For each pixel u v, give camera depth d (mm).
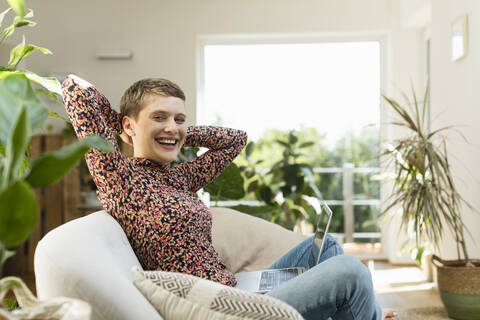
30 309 865
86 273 1079
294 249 2070
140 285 1054
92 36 4852
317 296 1240
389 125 4832
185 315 1011
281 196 4203
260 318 973
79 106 1443
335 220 4941
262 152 4938
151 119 1621
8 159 747
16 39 4508
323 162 4953
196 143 1942
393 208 4723
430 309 3207
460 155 3250
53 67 4824
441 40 3592
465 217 3211
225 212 2600
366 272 1302
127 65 4848
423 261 4234
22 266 4707
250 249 2432
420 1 4062
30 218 747
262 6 4793
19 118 728
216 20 4816
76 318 827
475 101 2973
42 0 4820
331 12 4766
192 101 4840
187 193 1688
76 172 4805
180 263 1468
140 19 4848
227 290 1017
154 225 1453
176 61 4848
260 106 4973
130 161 1633
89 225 1286
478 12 2881
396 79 4734
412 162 3021
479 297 2805
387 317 1925
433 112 3809
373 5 4742
